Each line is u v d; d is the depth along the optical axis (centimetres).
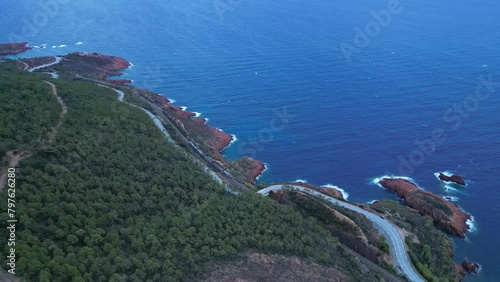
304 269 8931
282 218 10481
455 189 15450
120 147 10788
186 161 12094
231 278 8044
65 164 9212
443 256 12075
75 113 11700
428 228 13138
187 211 9481
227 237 8988
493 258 12506
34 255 6838
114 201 8825
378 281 9919
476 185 15612
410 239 12012
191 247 8462
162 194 9750
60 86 13800
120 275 7150
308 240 9900
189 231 8762
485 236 13350
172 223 8881
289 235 9762
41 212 7719
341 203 13612
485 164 16700
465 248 12900
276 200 12631
